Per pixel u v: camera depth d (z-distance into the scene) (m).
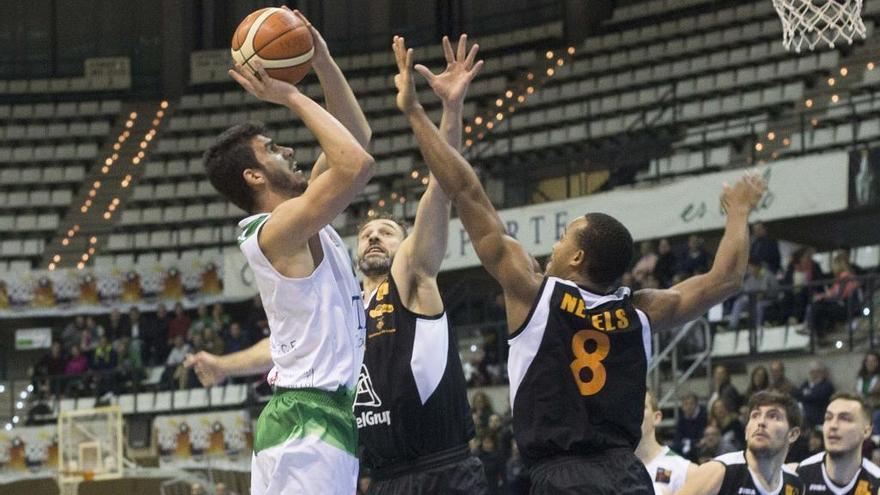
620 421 4.56
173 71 30.80
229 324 21.92
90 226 27.06
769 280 17.36
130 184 27.95
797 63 23.30
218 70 30.88
